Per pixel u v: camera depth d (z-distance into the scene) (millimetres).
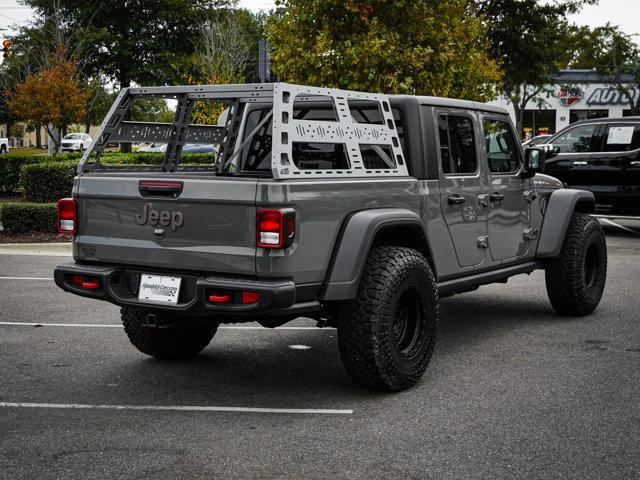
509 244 7176
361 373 5324
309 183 4918
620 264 11570
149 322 5254
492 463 4215
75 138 57156
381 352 5277
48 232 13844
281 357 6551
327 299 5043
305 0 13031
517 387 5621
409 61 12789
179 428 4781
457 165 6484
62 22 42594
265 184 4727
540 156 7238
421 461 4242
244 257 4793
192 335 6324
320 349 6828
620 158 14484
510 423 4852
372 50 12453
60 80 33219
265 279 4801
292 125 4945
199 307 4910
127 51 46500
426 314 5633
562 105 44562
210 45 40344
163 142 6484
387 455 4332
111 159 17922
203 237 4930
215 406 5219
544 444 4496
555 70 32719
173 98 6496
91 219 5430
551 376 5902
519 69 31047
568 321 7914
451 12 13688
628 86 40875
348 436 4637
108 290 5270
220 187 4836
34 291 9430
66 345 6906
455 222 6332
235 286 4770
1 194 20516
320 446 4473
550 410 5102
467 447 4449
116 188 5258
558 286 7895
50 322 7820
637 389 5562
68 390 5574
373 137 5641
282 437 4621
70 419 4945
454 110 6496
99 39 44531
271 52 13812
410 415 5016
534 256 7652
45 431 4719
